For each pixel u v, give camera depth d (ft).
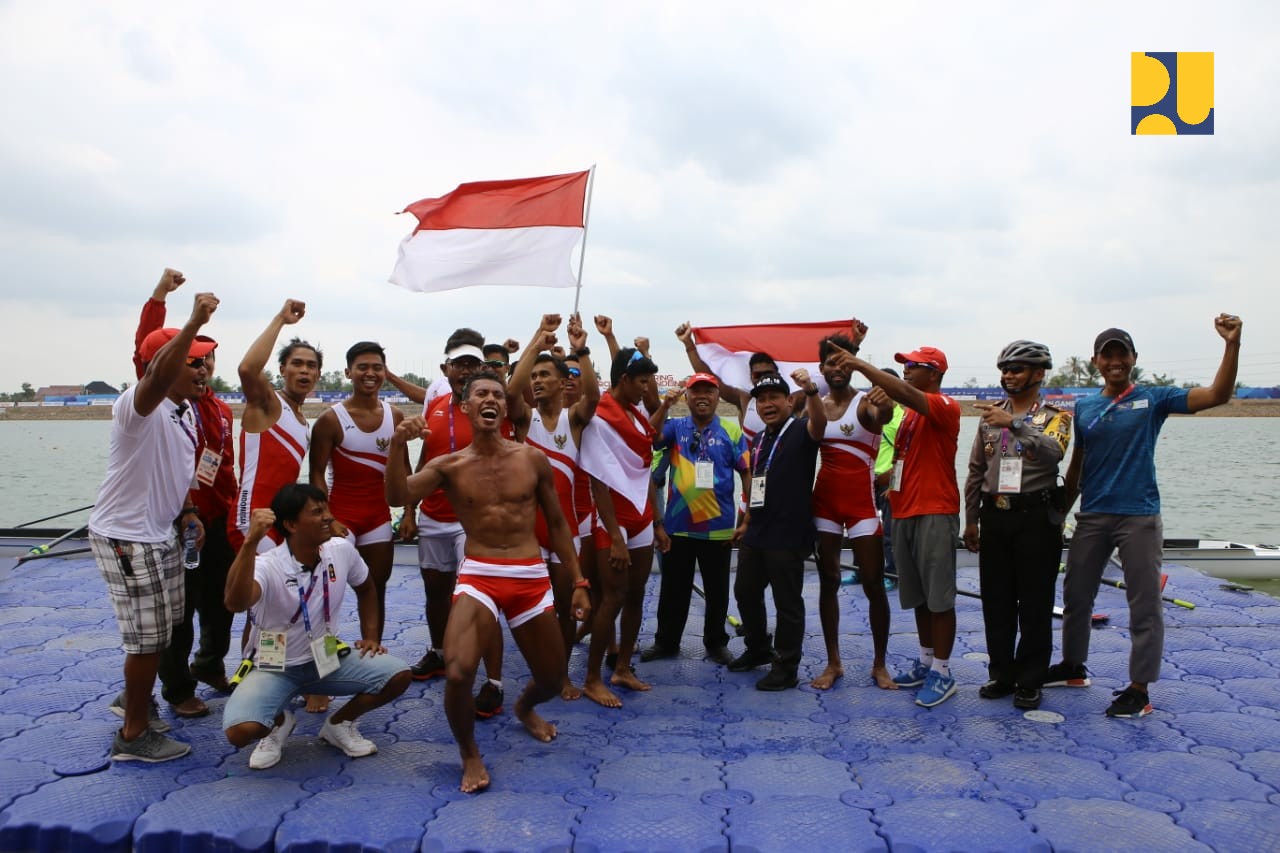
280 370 16.46
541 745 14.10
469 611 12.80
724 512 18.48
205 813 11.55
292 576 12.99
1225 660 18.38
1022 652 15.80
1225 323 14.08
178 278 14.80
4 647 18.99
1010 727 14.80
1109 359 15.39
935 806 11.78
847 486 16.85
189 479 13.75
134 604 12.95
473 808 11.73
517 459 13.62
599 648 16.35
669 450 19.04
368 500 16.39
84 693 16.20
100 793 12.14
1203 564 28.53
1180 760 13.33
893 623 21.90
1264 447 124.16
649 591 26.25
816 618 22.58
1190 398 14.73
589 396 16.30
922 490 16.19
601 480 16.21
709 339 26.73
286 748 13.94
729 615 23.06
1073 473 16.52
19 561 26.63
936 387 16.47
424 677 17.39
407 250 20.65
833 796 12.12
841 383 17.04
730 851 10.70
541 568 13.57
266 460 15.26
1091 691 16.63
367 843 10.79
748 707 15.98
